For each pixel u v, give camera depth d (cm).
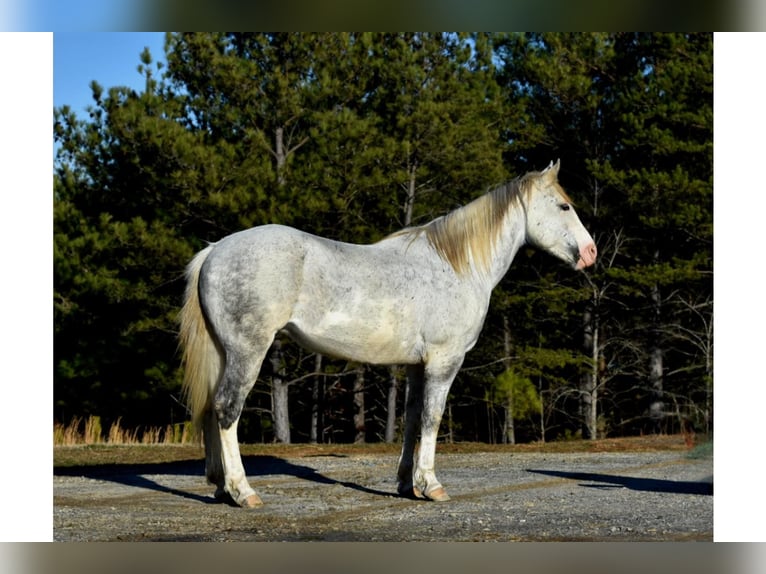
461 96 1598
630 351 1992
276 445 1223
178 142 1415
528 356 1798
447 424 2075
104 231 1512
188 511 635
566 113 1844
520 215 701
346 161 1510
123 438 1504
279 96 1545
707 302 1797
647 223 1695
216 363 632
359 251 645
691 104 1705
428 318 647
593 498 702
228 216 1506
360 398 1941
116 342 1762
